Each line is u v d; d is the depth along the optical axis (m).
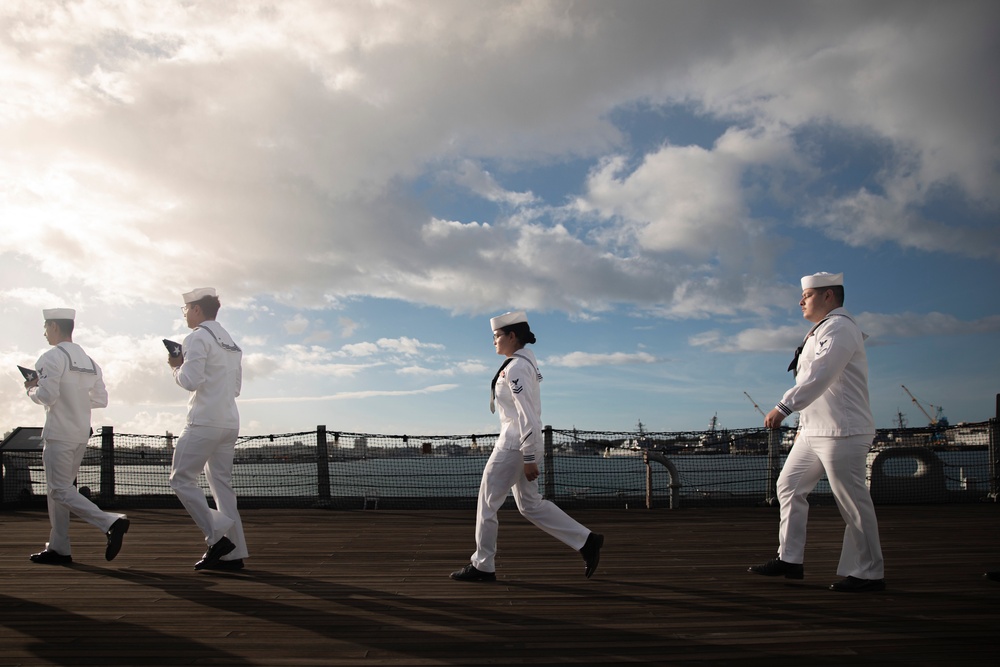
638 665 3.13
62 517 5.54
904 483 10.09
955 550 6.11
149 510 9.46
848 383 4.52
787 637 3.54
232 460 5.39
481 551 4.83
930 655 3.25
